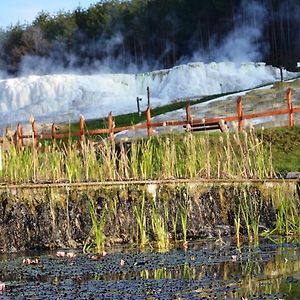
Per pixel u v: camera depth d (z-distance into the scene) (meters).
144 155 23.45
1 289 13.98
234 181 23.22
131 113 70.94
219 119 32.62
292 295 13.05
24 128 63.22
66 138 43.84
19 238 19.95
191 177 23.33
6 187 20.08
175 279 14.81
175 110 61.97
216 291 13.54
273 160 29.94
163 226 20.38
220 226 22.42
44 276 15.43
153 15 125.31
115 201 21.02
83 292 13.62
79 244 20.34
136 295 13.27
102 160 24.02
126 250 19.19
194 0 120.25
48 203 20.38
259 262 16.72
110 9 134.62
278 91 57.88
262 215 23.28
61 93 87.75
